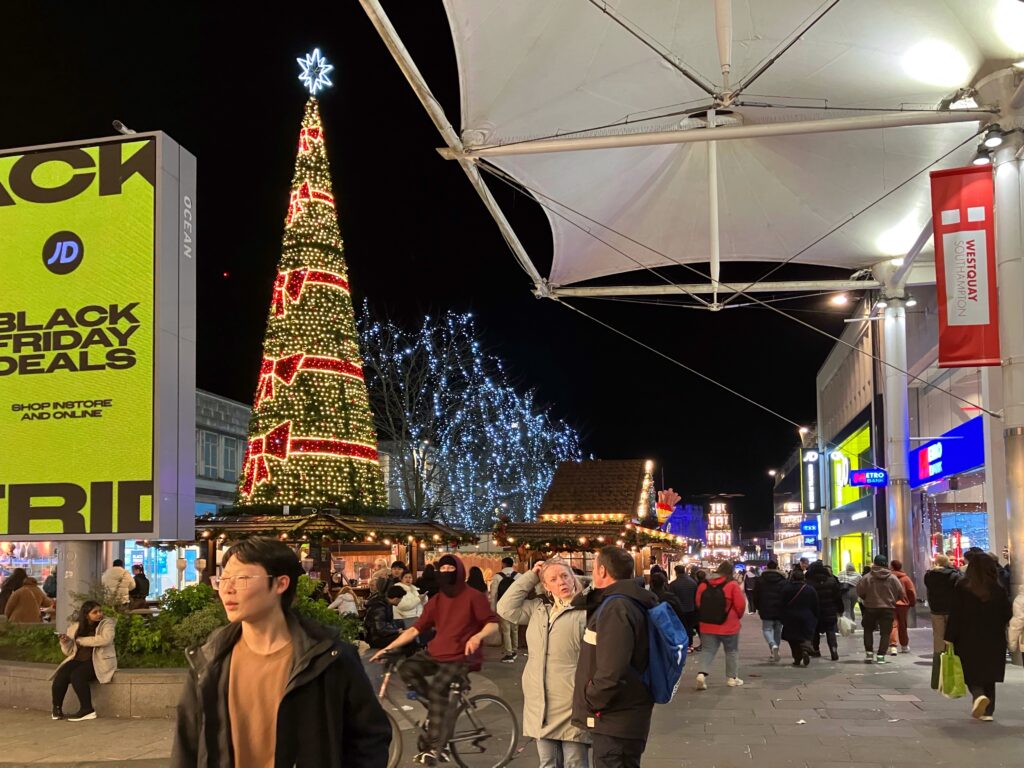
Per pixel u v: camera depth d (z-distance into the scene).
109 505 12.36
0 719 10.71
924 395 31.91
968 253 14.70
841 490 46.28
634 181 19.42
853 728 10.05
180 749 3.05
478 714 8.10
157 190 12.69
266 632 3.05
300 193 23.88
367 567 29.08
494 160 16.30
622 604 5.25
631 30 13.87
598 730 5.22
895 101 15.88
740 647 19.83
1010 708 11.02
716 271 19.77
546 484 51.00
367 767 3.05
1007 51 13.75
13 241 13.01
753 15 14.48
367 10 11.32
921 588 30.27
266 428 22.98
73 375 12.65
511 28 13.59
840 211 20.61
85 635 10.78
